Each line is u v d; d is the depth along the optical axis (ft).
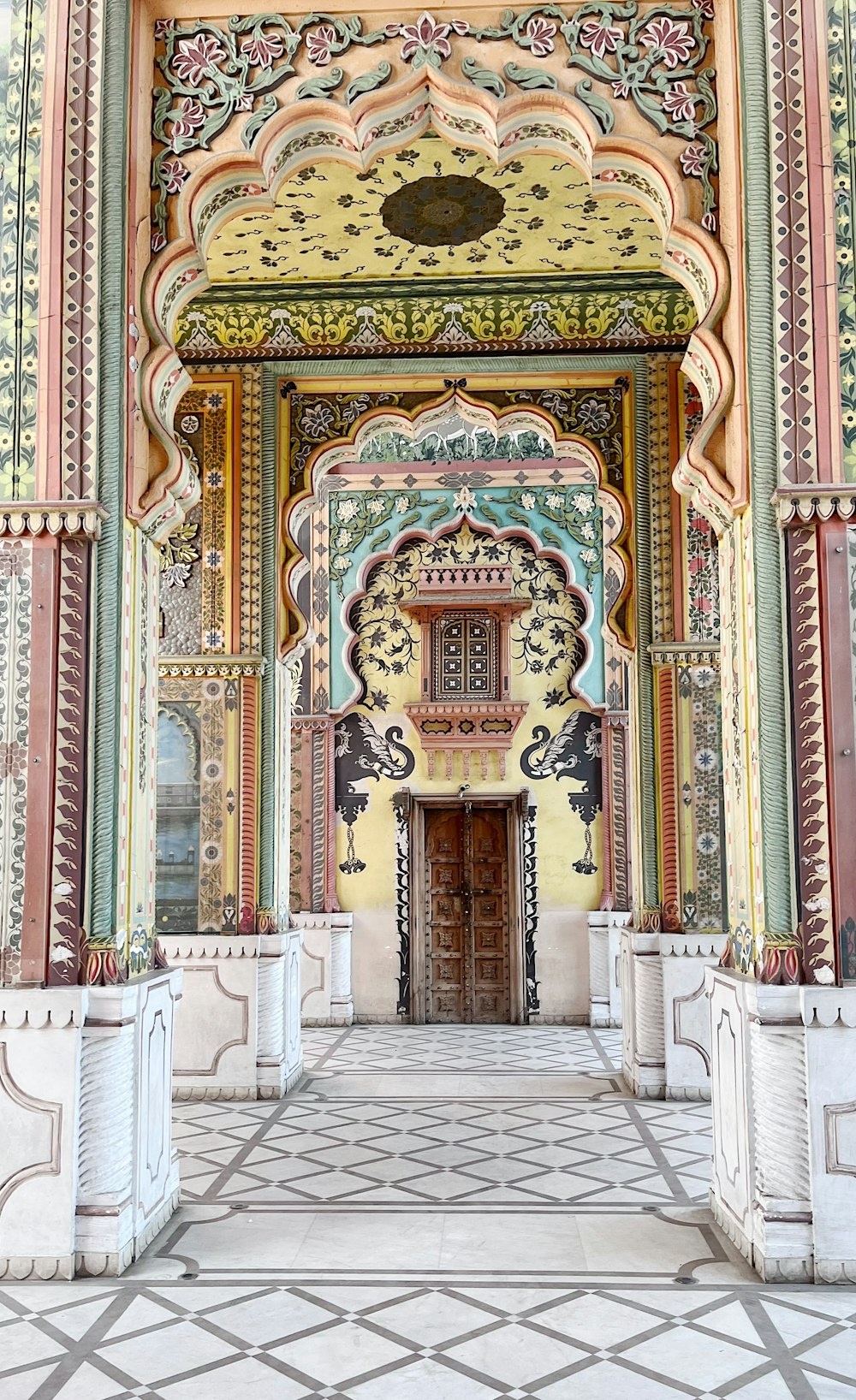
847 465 12.07
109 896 11.96
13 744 12.08
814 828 11.64
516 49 13.52
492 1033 29.50
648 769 21.20
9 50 13.14
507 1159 16.25
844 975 11.44
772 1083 11.41
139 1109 12.25
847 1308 10.57
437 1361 9.54
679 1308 10.63
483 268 20.39
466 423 31.71
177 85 13.64
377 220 18.54
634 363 21.53
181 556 21.80
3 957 11.84
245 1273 11.63
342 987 31.07
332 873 31.45
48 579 12.24
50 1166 11.50
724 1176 13.04
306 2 13.58
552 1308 10.66
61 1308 10.70
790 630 11.93
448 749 31.73
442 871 31.99
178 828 21.30
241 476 21.81
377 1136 17.65
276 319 21.47
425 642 32.04
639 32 13.51
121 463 12.66
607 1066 24.25
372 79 13.48
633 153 13.48
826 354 12.22
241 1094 20.58
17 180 12.91
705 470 13.00
